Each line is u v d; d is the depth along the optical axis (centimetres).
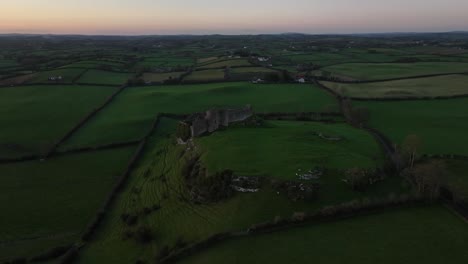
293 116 9838
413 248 3956
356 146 6944
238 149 6431
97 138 9281
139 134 9600
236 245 4275
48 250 4922
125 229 5353
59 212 5988
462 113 9869
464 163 6391
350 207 4681
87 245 5116
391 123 9225
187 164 6400
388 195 5012
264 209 4866
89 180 7138
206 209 5203
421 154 6919
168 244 4738
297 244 4166
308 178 5312
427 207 4759
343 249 4012
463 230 4253
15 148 8581
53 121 10500
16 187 6825
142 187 6556
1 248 5044
